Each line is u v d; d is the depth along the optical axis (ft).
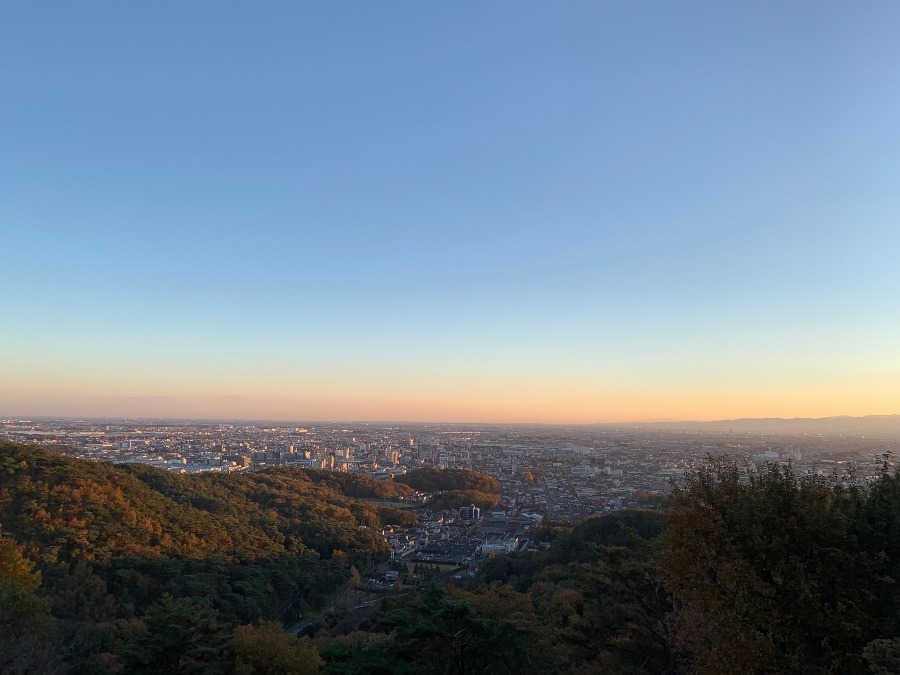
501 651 60.39
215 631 83.10
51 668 67.46
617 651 70.85
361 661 56.03
